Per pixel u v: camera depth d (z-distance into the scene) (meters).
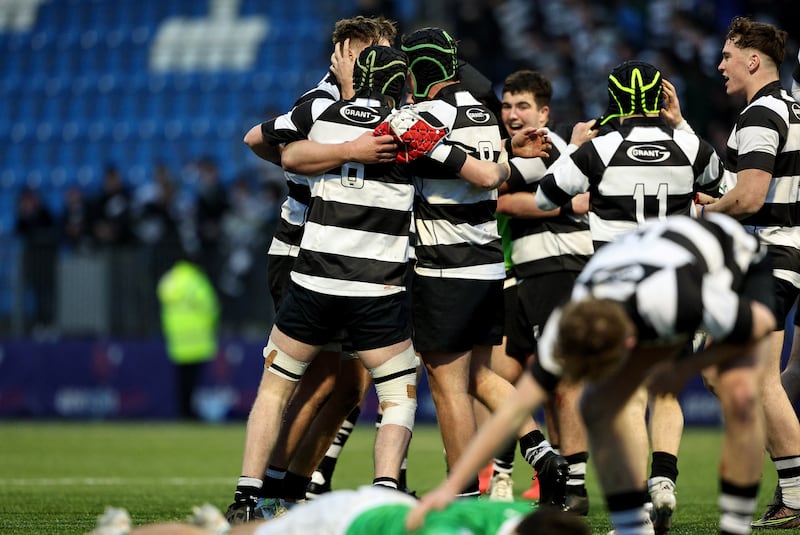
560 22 61.69
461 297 19.14
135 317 54.00
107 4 77.81
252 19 74.75
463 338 19.19
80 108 73.38
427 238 19.30
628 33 60.31
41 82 75.31
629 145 18.45
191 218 55.25
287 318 18.84
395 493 13.27
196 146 69.19
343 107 18.62
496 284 19.56
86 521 21.59
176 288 51.88
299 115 18.84
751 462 13.80
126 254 54.12
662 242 13.23
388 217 18.48
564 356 12.02
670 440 18.92
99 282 54.38
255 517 18.67
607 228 18.56
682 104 52.34
